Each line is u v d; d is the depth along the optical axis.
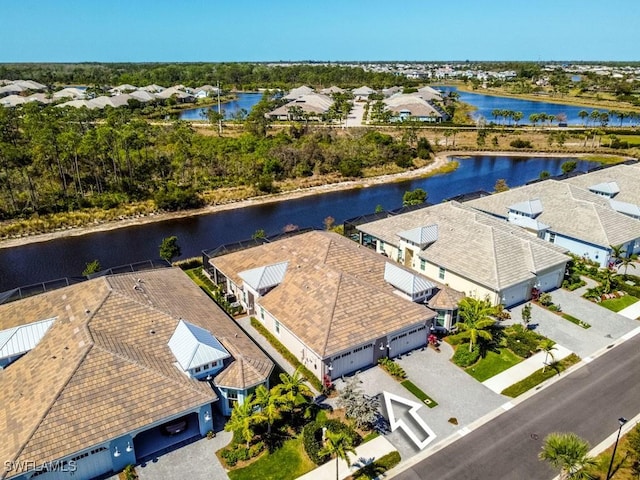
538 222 56.00
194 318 34.94
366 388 33.12
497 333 39.06
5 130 90.62
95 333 30.38
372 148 106.44
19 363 30.56
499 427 29.59
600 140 123.94
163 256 51.44
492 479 25.89
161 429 29.50
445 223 51.44
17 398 27.45
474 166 107.44
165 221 71.56
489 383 33.75
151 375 28.38
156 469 26.69
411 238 49.03
